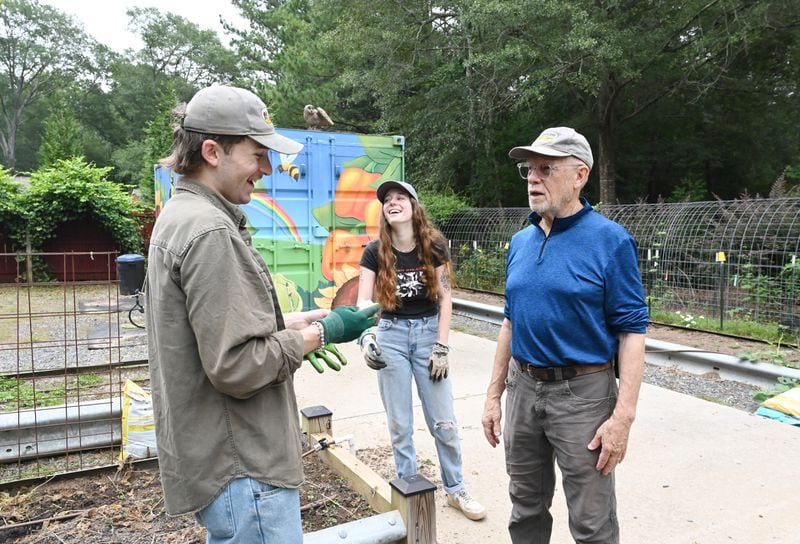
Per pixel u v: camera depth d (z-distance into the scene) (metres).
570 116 21.12
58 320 10.32
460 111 18.59
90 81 59.62
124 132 57.81
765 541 3.15
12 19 56.19
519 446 2.62
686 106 20.38
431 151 19.56
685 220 10.33
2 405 5.44
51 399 5.62
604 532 2.37
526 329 2.48
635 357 2.31
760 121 21.03
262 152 1.80
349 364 6.75
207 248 1.57
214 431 1.66
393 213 3.24
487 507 3.55
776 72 20.03
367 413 5.17
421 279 3.30
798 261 8.48
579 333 2.36
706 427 4.74
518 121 20.78
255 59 33.47
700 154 21.14
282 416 1.77
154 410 1.77
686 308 9.90
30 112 58.53
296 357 1.69
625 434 2.29
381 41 18.70
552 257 2.44
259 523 1.68
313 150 8.05
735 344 7.79
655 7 16.81
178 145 1.75
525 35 16.27
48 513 3.29
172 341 1.64
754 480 3.82
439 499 3.65
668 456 4.20
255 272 1.67
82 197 15.44
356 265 8.43
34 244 15.59
